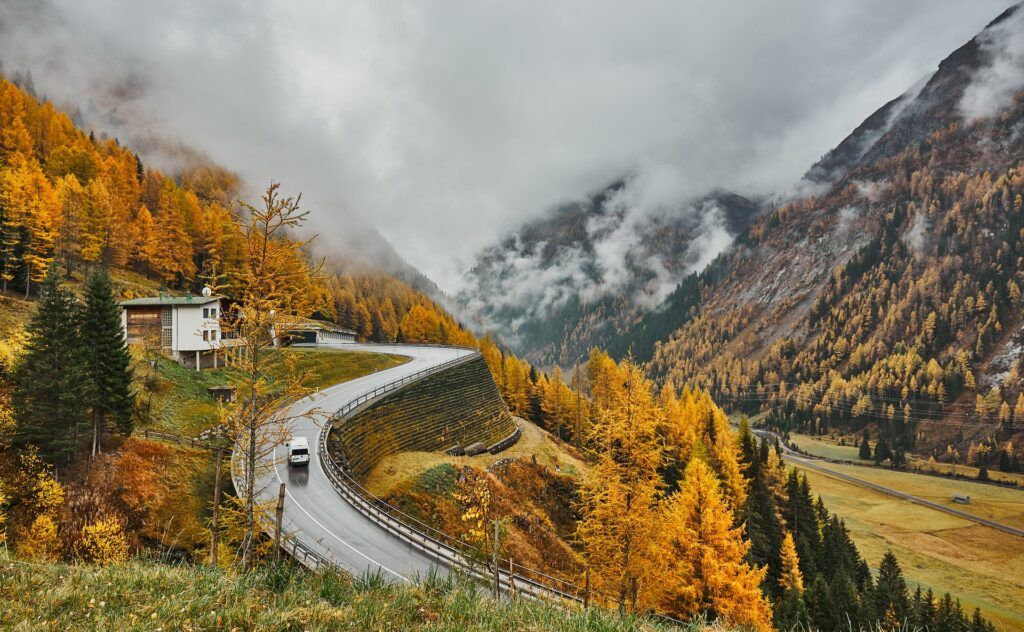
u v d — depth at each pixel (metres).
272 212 16.06
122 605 6.93
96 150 115.44
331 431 40.69
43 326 31.41
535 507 47.59
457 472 43.00
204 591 7.64
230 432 17.84
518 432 71.00
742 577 27.52
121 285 74.06
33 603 6.64
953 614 42.66
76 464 30.95
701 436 68.06
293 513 28.70
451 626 6.74
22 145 95.06
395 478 40.97
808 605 38.59
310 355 69.19
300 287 17.56
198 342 55.47
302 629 6.50
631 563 22.25
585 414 92.69
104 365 33.31
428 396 57.19
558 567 37.28
